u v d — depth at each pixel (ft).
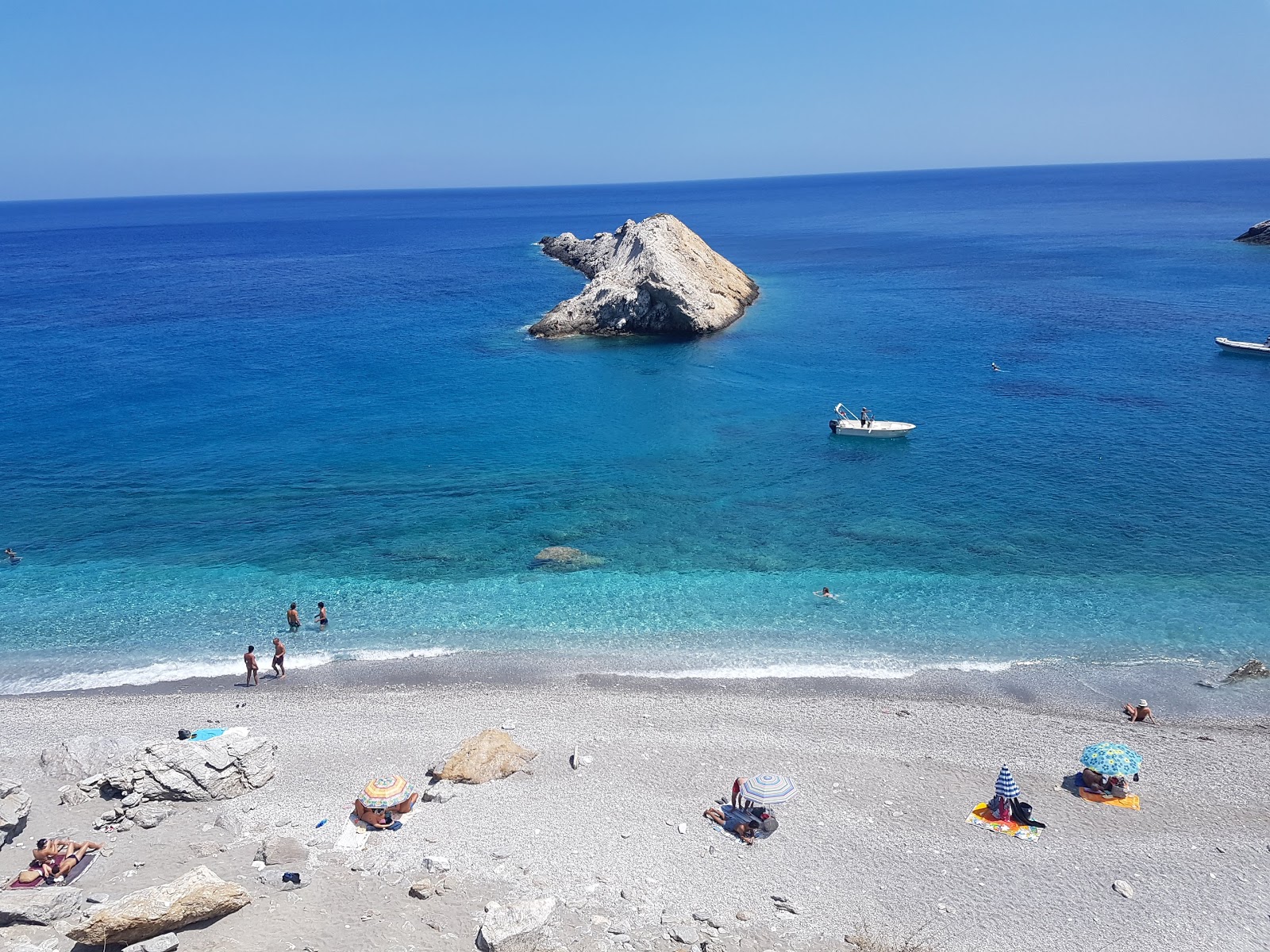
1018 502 155.22
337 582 133.49
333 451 188.34
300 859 73.05
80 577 135.54
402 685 107.14
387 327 325.62
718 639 116.16
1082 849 75.41
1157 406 205.77
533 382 243.40
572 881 71.00
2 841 74.33
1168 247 492.54
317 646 116.47
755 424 203.62
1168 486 159.63
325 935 63.82
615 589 129.59
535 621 121.49
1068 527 144.77
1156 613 119.03
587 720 98.22
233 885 66.28
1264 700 100.53
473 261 557.74
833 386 232.94
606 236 491.31
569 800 82.53
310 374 254.06
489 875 71.72
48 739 95.30
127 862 72.64
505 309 364.17
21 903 63.77
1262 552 133.90
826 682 106.11
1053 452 178.50
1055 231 620.49
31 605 127.34
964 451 181.27
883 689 104.42
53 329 327.88
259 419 211.20
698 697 102.89
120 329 326.44
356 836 76.84
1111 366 242.99
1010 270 431.84
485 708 101.14
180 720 99.40
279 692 105.81
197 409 219.20
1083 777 84.48
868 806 81.71
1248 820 79.25
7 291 443.73
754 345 282.77
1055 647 112.27
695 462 180.24
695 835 77.36
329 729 96.89
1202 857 74.28
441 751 91.97
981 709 99.50
